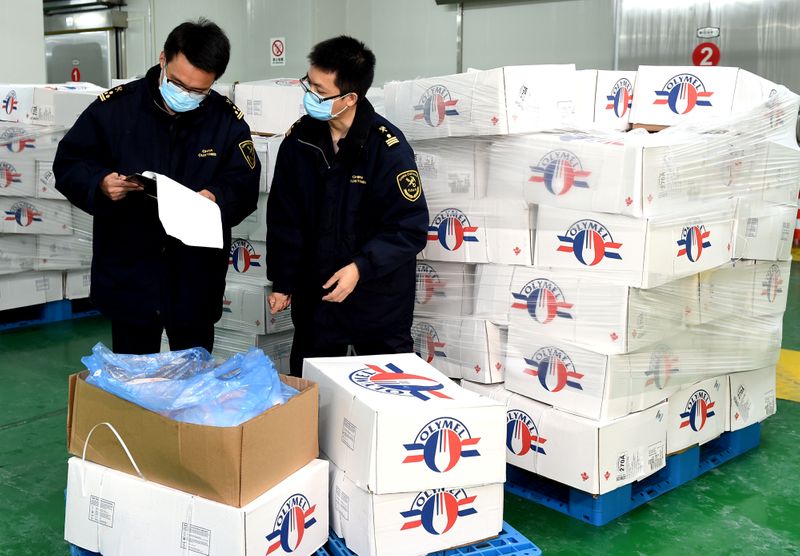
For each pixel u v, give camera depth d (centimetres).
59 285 432
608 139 201
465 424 161
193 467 146
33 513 213
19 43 532
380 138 199
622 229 192
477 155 221
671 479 233
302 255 215
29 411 297
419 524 161
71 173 188
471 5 619
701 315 221
